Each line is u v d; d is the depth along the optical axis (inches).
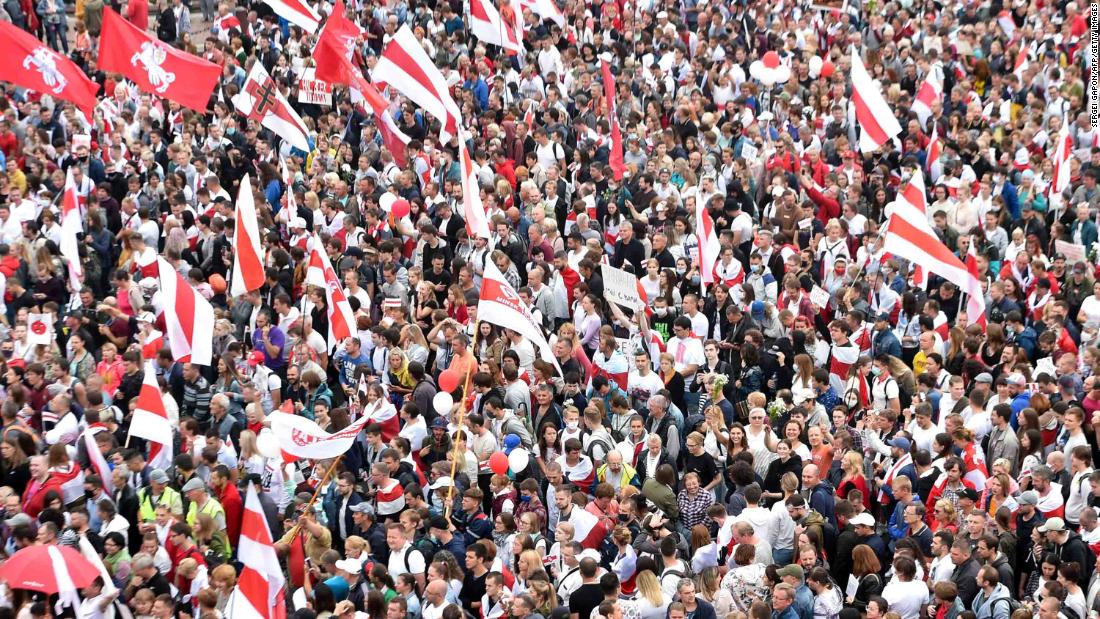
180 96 3230.8
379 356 2655.0
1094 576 1953.7
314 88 3870.6
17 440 2231.8
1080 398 2464.3
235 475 2180.1
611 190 3430.1
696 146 3676.2
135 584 1897.1
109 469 2156.7
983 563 1924.2
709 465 2225.6
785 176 3472.0
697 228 2839.6
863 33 5049.2
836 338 2596.0
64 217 2903.5
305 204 3334.2
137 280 3061.0
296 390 2561.5
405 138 3602.4
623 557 1952.5
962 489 2108.8
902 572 1871.3
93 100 3174.2
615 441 2364.7
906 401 2476.6
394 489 2135.8
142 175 3550.7
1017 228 3253.0
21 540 1990.7
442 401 2322.8
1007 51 4724.4
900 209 2699.3
